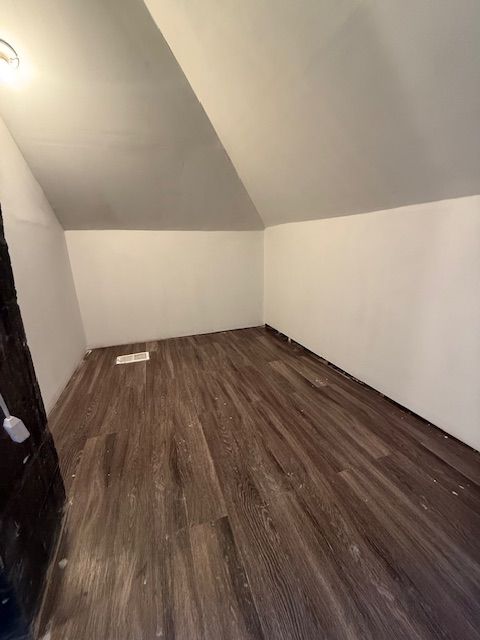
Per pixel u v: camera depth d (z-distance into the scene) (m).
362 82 1.02
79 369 2.29
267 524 0.99
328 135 1.35
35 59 1.33
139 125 1.73
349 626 0.73
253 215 2.82
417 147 1.12
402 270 1.52
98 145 1.82
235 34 1.16
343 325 2.05
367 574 0.83
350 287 1.93
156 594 0.80
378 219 1.63
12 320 0.80
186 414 1.64
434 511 1.03
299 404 1.72
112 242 2.61
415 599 0.77
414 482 1.15
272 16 1.00
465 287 1.23
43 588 0.81
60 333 2.04
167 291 2.92
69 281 2.41
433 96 0.92
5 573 0.65
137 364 2.37
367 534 0.95
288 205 2.26
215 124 1.79
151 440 1.43
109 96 1.54
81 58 1.35
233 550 0.91
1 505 0.65
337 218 1.96
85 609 0.77
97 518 1.02
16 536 0.70
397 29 0.81
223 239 3.00
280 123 1.47
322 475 1.19
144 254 2.75
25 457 0.79
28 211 1.76
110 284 2.70
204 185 2.32
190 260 2.93
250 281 3.24
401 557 0.88
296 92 1.24
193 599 0.79
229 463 1.27
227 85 1.43
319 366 2.26
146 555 0.90
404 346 1.57
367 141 1.25
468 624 0.72
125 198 2.29
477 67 0.77
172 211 2.53
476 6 0.67
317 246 2.23
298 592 0.80
